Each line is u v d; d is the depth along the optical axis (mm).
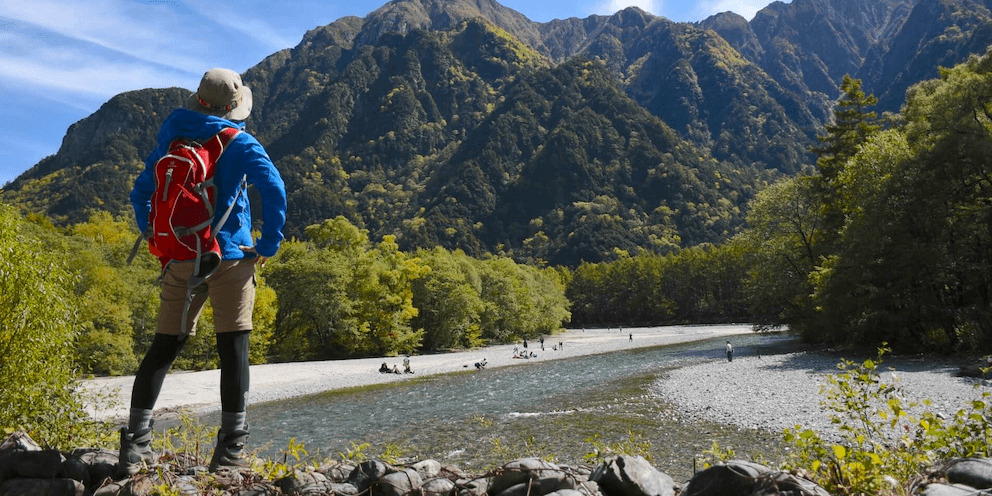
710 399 25328
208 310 45906
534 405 27438
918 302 34969
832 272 39562
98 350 37969
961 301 36438
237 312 3342
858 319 37375
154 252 3344
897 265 35031
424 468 3154
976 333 32219
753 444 16250
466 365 51094
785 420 19125
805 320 48969
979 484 2814
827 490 3008
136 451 3174
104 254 48375
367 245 81812
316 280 58812
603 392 30547
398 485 2871
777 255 52625
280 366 50000
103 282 40531
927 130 37812
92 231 62844
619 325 139625
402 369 48219
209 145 3244
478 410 26766
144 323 43719
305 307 58344
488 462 15094
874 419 10555
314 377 43719
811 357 39344
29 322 6617
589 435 19109
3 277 6523
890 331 36594
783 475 2613
